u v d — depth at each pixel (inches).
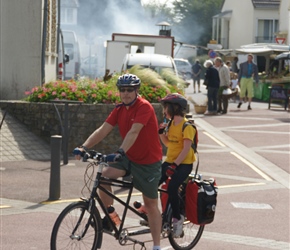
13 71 981.2
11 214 487.2
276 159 791.7
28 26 977.5
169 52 1566.2
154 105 805.9
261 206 542.9
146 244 419.8
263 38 3385.8
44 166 695.1
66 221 344.2
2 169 669.9
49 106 792.3
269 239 440.8
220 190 608.7
